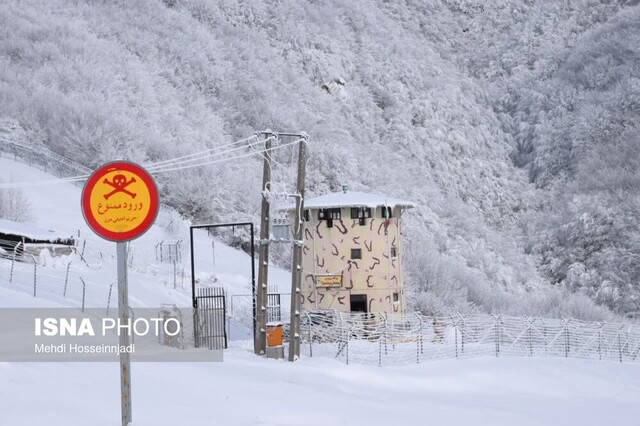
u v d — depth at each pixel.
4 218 38.16
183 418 12.69
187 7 98.00
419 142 97.00
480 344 28.44
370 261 31.95
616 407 18.84
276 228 23.02
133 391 14.88
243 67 89.62
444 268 56.97
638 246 70.25
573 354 29.11
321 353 24.27
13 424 11.06
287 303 35.75
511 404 18.25
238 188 61.75
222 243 52.38
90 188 9.89
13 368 15.29
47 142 57.47
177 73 81.62
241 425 12.50
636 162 85.94
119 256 10.24
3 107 58.53
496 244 78.12
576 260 73.62
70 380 15.07
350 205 31.52
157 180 58.03
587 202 78.38
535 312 56.59
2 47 68.00
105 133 58.38
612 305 66.88
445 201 82.81
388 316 30.12
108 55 73.19
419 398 18.09
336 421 13.68
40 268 30.20
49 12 77.94
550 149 98.81
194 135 69.94
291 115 83.19
